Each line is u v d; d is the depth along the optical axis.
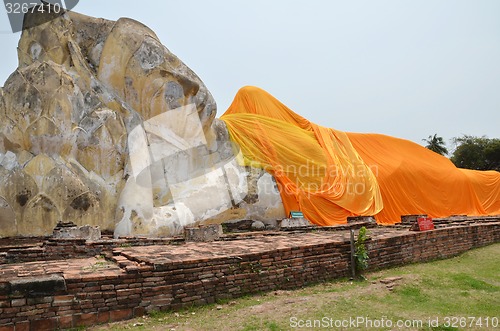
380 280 8.62
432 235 12.02
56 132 13.20
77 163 13.75
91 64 15.83
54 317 5.86
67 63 14.79
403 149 24.28
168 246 9.75
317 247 9.00
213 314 6.58
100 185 13.88
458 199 24.06
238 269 7.65
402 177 22.38
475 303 7.25
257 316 6.40
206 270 7.25
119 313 6.30
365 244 9.78
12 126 13.22
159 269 6.77
